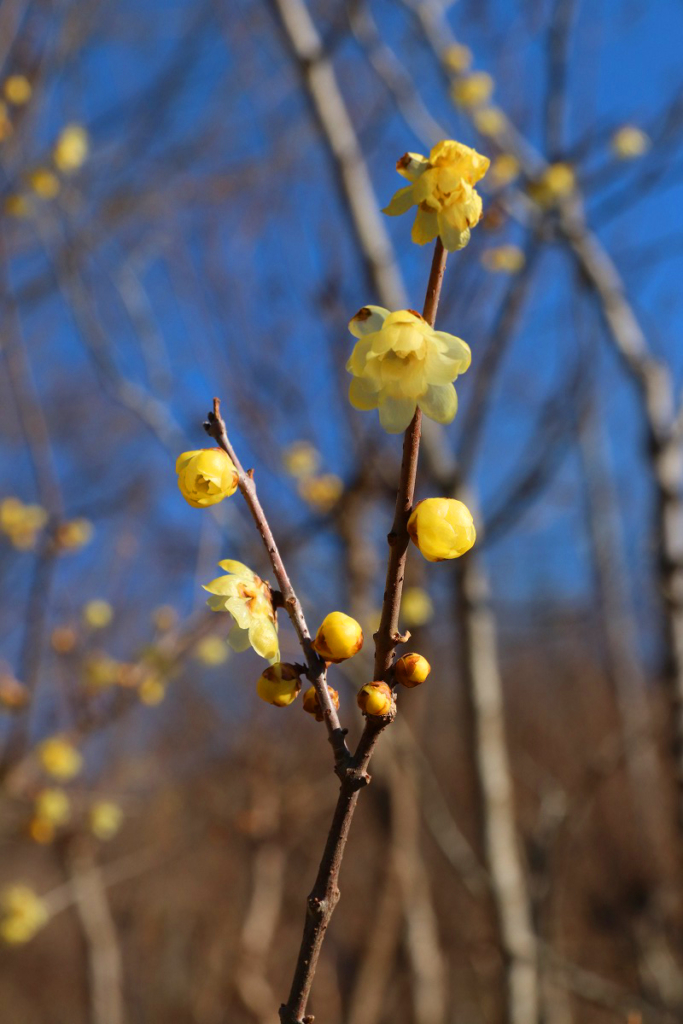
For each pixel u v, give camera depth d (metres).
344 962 7.83
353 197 4.74
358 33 4.69
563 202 4.36
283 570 1.51
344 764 1.40
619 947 7.39
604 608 8.34
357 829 8.61
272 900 6.35
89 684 4.40
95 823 5.37
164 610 4.67
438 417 1.38
